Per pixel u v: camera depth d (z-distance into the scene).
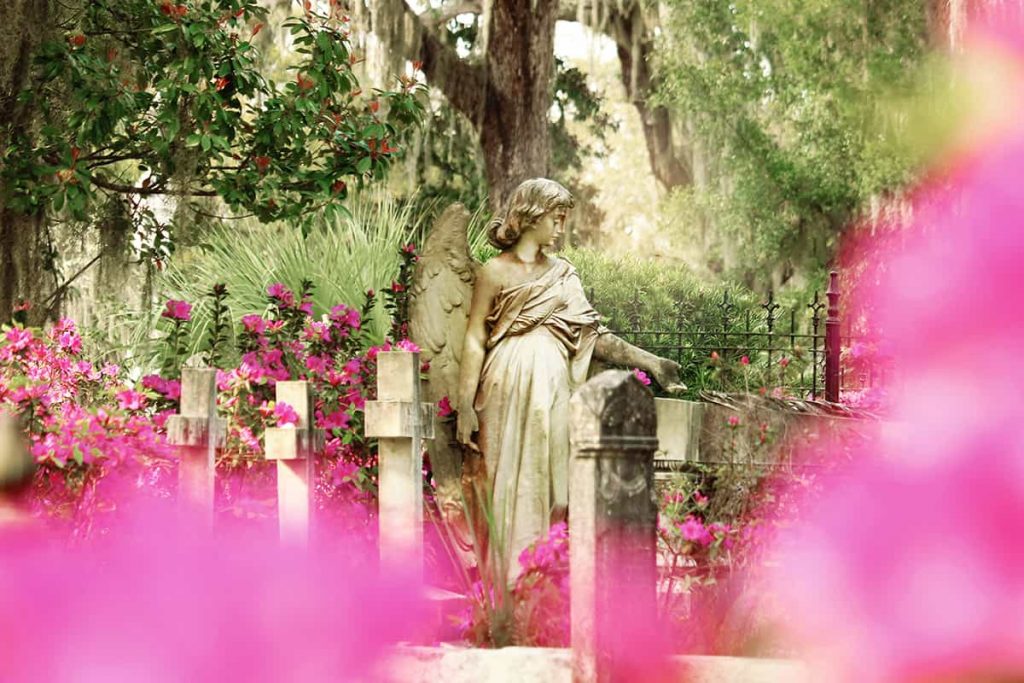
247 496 5.66
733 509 4.53
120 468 5.16
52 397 6.02
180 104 8.32
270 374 6.16
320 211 10.12
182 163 8.25
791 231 22.45
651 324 11.98
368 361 6.39
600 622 3.82
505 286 6.07
